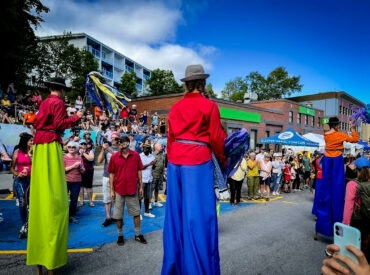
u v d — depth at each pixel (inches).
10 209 248.8
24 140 175.8
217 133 76.0
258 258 158.1
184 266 70.8
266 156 373.1
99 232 199.6
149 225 222.1
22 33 687.1
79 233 196.5
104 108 190.7
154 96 827.4
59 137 117.3
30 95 574.2
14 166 176.1
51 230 109.5
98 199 315.6
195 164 74.5
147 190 250.4
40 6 748.6
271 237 199.2
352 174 212.5
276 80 1702.8
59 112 112.7
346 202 136.4
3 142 415.8
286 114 1085.8
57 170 113.4
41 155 111.0
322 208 180.4
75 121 118.2
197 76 78.9
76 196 222.5
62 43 979.9
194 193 73.1
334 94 1595.7
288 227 227.6
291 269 144.0
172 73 1282.0
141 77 2022.6
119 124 592.1
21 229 177.8
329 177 175.5
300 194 434.3
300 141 554.3
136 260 151.0
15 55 661.3
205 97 82.4
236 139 85.2
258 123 939.3
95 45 1622.8
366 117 170.6
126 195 177.3
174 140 81.3
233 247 176.2
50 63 965.8
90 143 278.7
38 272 116.6
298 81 1680.6
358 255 36.6
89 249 166.6
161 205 293.7
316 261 155.7
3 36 639.1
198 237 70.9
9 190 324.8
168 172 80.4
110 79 1665.8
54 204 110.3
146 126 724.0
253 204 330.6
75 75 1013.2
